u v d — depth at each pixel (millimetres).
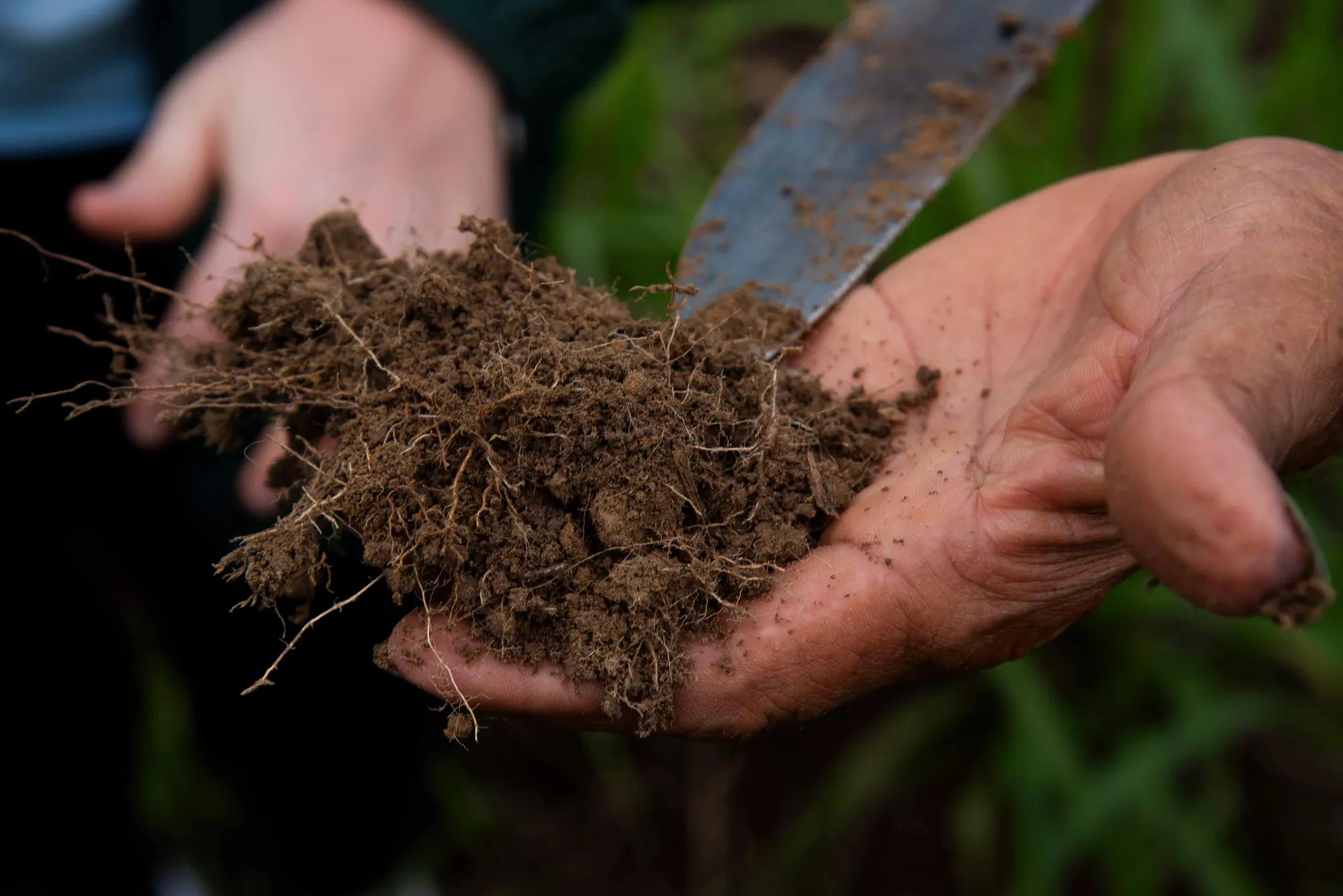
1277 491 417
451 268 528
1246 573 414
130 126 646
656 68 849
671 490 496
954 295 546
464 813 750
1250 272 462
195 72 612
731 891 745
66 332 537
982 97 581
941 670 511
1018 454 489
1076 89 769
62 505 675
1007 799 734
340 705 676
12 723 683
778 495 511
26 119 626
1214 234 476
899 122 580
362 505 495
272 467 529
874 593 493
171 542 701
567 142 791
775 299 556
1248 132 766
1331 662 687
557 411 501
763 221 570
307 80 597
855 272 557
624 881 760
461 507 497
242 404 518
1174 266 478
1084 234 536
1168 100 839
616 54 672
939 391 534
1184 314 463
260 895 771
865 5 599
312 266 534
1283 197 476
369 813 723
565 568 494
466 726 493
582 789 782
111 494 685
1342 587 698
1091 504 478
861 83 587
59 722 693
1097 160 814
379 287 532
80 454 667
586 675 488
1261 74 897
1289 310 454
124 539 698
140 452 673
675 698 496
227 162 595
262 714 697
